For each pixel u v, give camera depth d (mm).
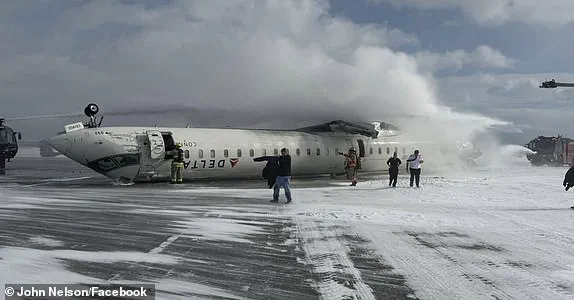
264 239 10469
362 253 9172
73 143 23750
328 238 10586
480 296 6691
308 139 29750
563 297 6656
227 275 7656
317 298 6590
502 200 17531
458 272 7871
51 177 32812
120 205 16188
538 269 8055
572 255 9016
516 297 6648
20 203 16688
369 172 33125
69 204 16438
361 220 12969
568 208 15414
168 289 6887
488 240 10359
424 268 8109
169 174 25453
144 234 10961
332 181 27297
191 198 18375
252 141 27594
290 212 14484
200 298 6527
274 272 7848
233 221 12820
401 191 20891
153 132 25000
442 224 12367
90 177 32688
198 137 26094
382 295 6723
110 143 23984
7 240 10070
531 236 10805
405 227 11938
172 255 8930
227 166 26594
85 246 9594
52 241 10023
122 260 8492
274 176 17531
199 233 11133
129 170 24547
